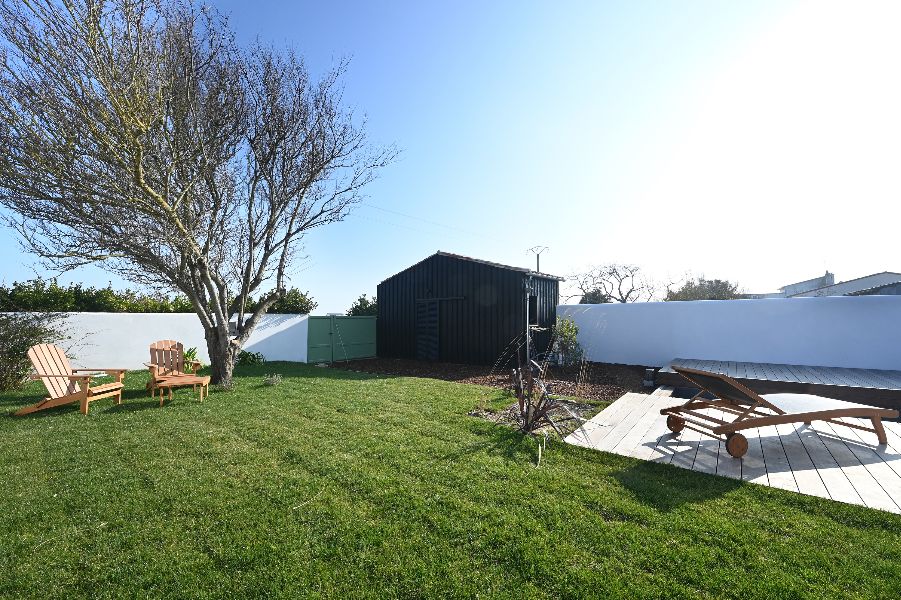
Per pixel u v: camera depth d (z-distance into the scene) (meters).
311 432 5.06
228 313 8.89
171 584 2.29
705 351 11.13
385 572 2.37
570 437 4.89
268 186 9.09
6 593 2.22
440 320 13.71
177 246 7.26
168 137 6.63
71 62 5.38
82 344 10.24
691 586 2.23
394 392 7.61
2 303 9.90
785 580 2.25
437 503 3.19
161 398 6.59
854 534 2.72
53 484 3.56
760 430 5.14
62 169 5.88
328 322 14.70
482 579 2.31
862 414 4.30
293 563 2.45
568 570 2.37
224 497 3.30
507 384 9.02
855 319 9.34
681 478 3.68
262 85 8.56
